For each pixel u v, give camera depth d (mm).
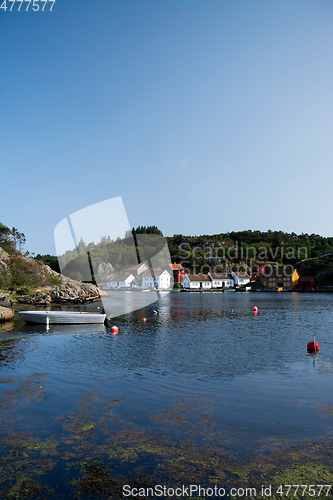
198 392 12086
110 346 20438
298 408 10531
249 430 9023
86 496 6305
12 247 80688
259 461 7508
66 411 10305
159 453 7855
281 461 7496
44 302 54031
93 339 22906
